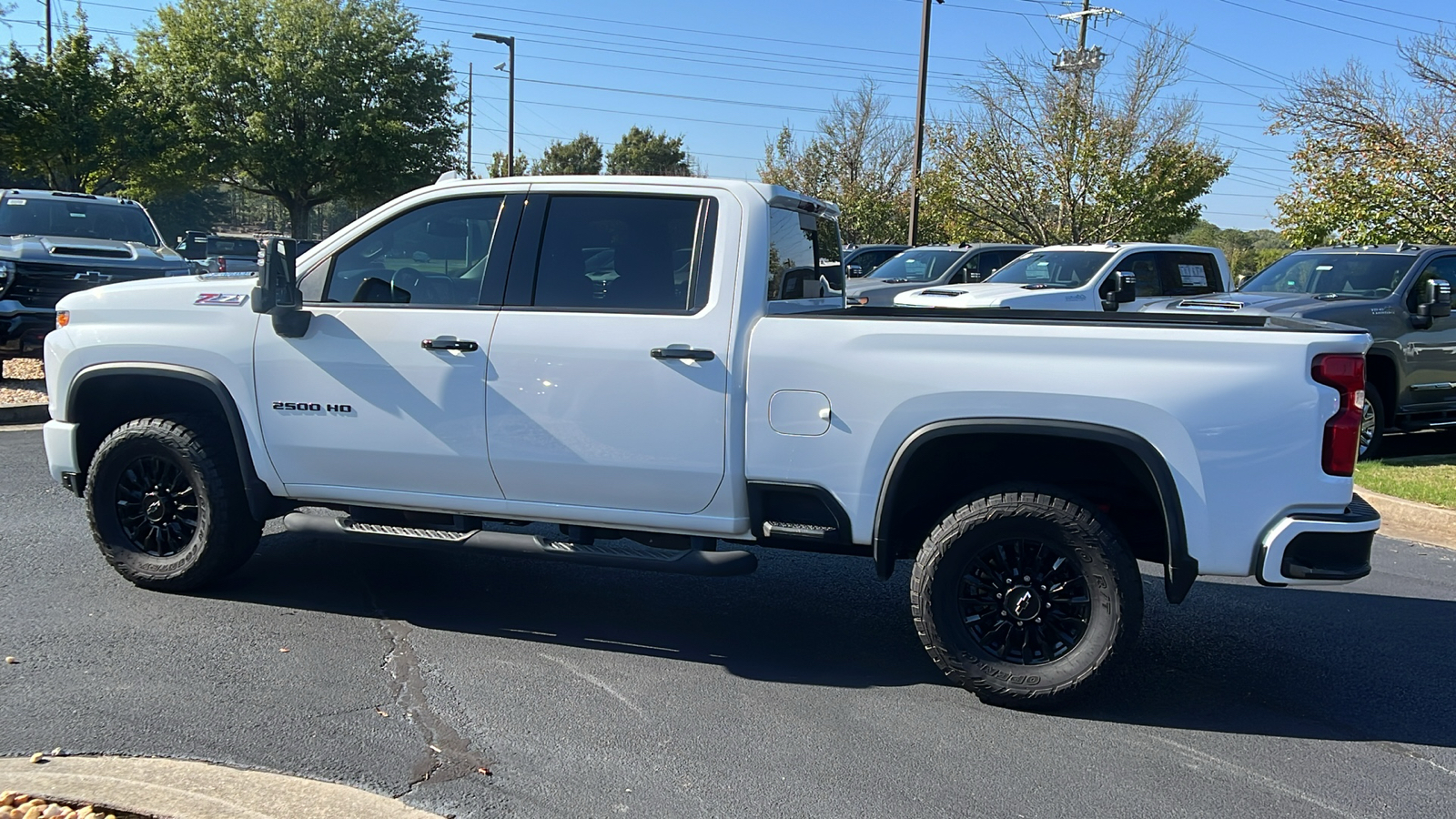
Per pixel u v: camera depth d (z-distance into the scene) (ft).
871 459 14.37
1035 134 76.89
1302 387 13.10
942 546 14.19
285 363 16.43
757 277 14.98
